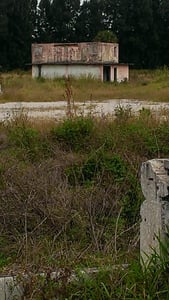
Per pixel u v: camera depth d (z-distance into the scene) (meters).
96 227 6.82
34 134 11.73
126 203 7.44
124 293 3.87
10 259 5.83
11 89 32.66
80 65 47.47
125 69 50.06
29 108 22.55
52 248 5.64
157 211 4.04
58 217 6.92
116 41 65.62
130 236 6.09
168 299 3.75
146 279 3.94
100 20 80.62
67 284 4.04
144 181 4.20
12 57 73.88
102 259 4.50
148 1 75.56
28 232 6.72
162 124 12.12
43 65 48.97
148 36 76.38
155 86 36.31
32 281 4.09
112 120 12.87
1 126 12.90
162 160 4.16
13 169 8.88
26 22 74.94
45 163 9.73
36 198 7.38
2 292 4.10
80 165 9.56
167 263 3.95
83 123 11.82
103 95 31.50
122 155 10.12
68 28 81.88
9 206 7.27
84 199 7.48
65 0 82.19
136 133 11.29
